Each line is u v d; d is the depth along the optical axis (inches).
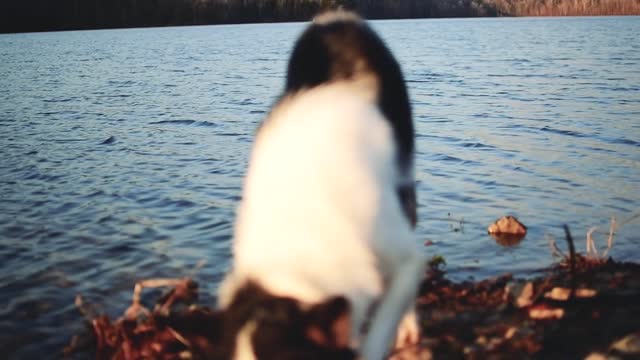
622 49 614.5
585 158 181.2
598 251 110.3
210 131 236.7
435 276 95.7
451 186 153.9
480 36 894.4
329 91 62.0
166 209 138.4
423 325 81.6
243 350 50.7
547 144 200.5
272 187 55.9
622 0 1854.1
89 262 109.1
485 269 101.3
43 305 94.7
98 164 184.5
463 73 422.6
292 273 52.8
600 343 76.0
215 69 508.1
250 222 56.6
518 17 1860.2
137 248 114.8
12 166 183.0
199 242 116.7
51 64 586.2
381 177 57.1
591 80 370.0
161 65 557.3
